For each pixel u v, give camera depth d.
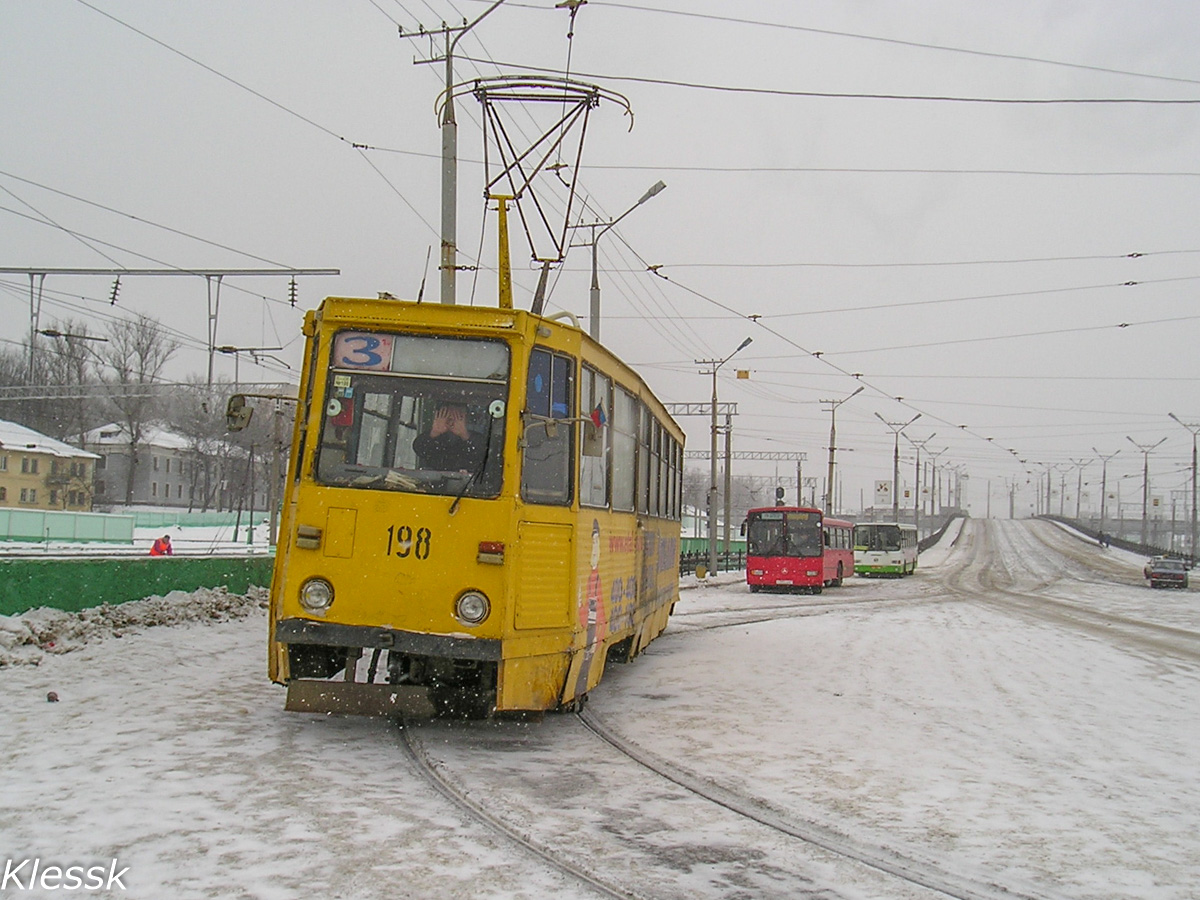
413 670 8.12
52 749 7.05
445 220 16.77
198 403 66.56
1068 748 9.23
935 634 20.42
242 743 7.64
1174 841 6.31
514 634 7.81
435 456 7.94
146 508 65.94
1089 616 27.94
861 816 6.63
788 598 33.66
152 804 5.86
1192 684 14.17
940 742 9.32
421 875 4.96
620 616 10.72
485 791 6.73
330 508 7.82
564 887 4.93
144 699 9.13
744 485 108.50
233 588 17.36
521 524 7.94
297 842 5.34
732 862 5.52
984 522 123.62
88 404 66.31
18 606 11.35
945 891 5.22
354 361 8.06
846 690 12.44
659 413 13.77
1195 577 60.34
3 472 53.41
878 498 79.06
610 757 8.13
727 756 8.40
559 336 8.58
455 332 8.10
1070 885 5.42
